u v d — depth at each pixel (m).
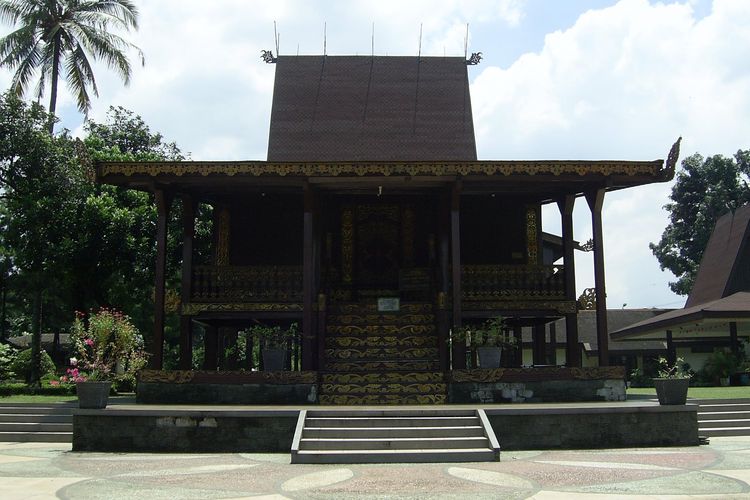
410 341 18.47
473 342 17.34
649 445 13.41
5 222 28.56
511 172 17.12
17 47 31.22
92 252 26.95
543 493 8.61
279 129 22.61
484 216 21.53
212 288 18.78
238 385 16.28
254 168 17.05
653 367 40.47
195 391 16.30
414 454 11.49
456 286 17.44
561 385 16.42
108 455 12.64
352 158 22.17
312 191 17.80
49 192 26.72
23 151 26.75
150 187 17.89
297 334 19.56
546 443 13.12
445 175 17.22
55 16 32.34
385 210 21.64
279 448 12.92
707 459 11.65
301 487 9.12
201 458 12.16
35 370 26.83
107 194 28.02
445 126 22.81
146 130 34.31
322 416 13.04
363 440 12.01
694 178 50.44
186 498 8.36
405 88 23.39
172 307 18.41
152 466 11.15
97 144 30.38
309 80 23.47
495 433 13.07
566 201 19.73
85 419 13.30
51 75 32.25
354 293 21.16
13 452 13.16
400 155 22.30
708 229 48.03
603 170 17.11
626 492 8.66
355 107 23.02
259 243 21.30
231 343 24.55
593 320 41.94
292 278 18.78
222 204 21.27
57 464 11.41
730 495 8.44
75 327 18.23
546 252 26.52
